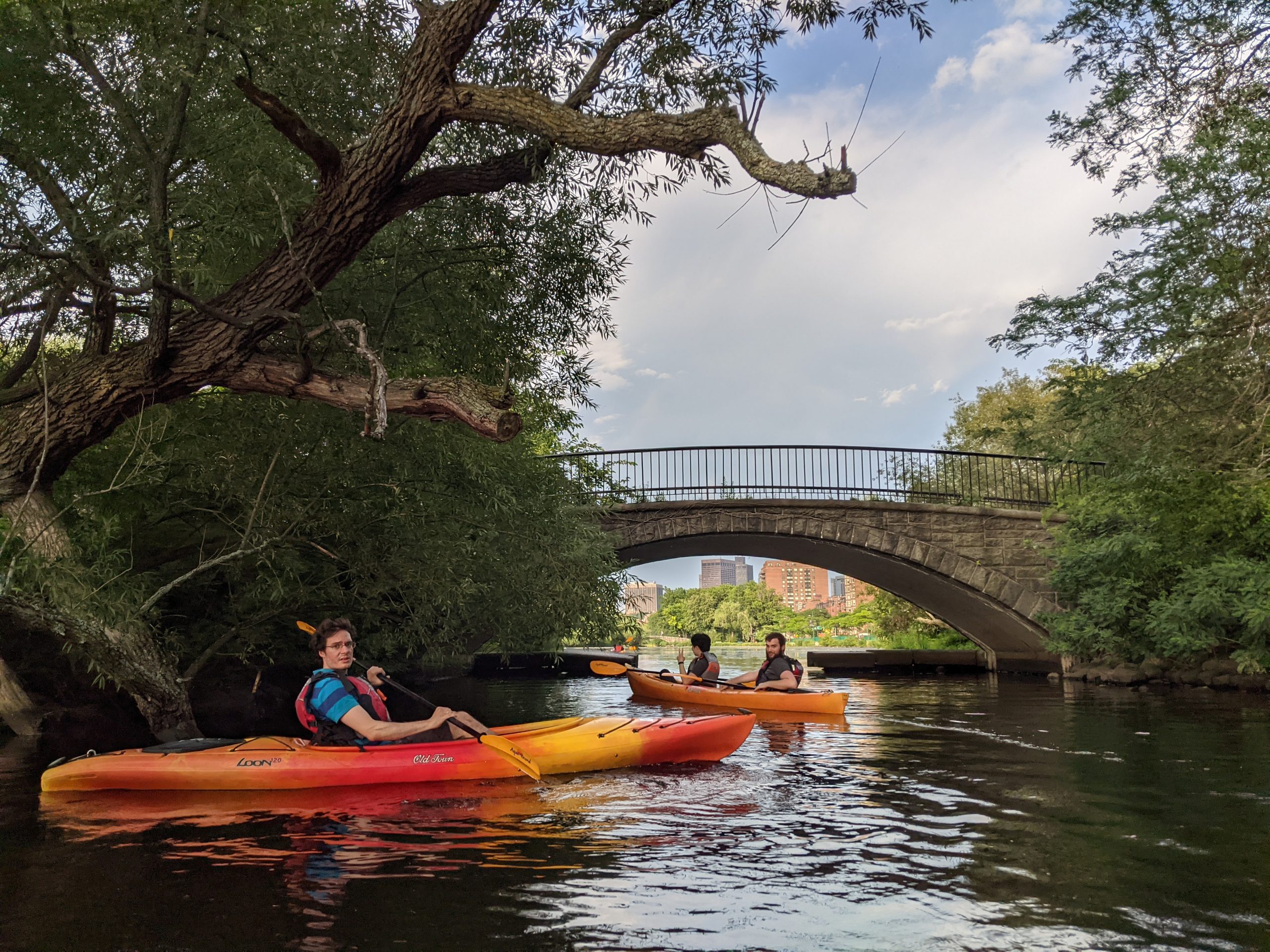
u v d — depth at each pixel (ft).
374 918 10.09
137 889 11.19
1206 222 40.34
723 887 11.35
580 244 30.91
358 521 28.25
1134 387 43.55
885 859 12.76
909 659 80.69
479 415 19.39
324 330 19.63
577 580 34.55
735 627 284.41
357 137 25.31
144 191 20.62
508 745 18.65
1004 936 9.62
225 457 25.32
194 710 30.55
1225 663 51.21
